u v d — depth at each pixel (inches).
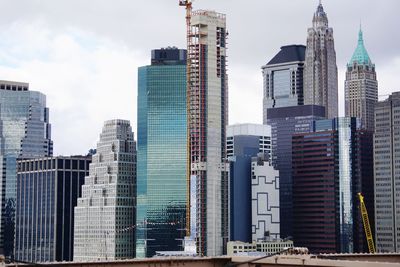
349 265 2861.7
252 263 3253.0
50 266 2901.1
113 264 3080.7
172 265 3235.7
